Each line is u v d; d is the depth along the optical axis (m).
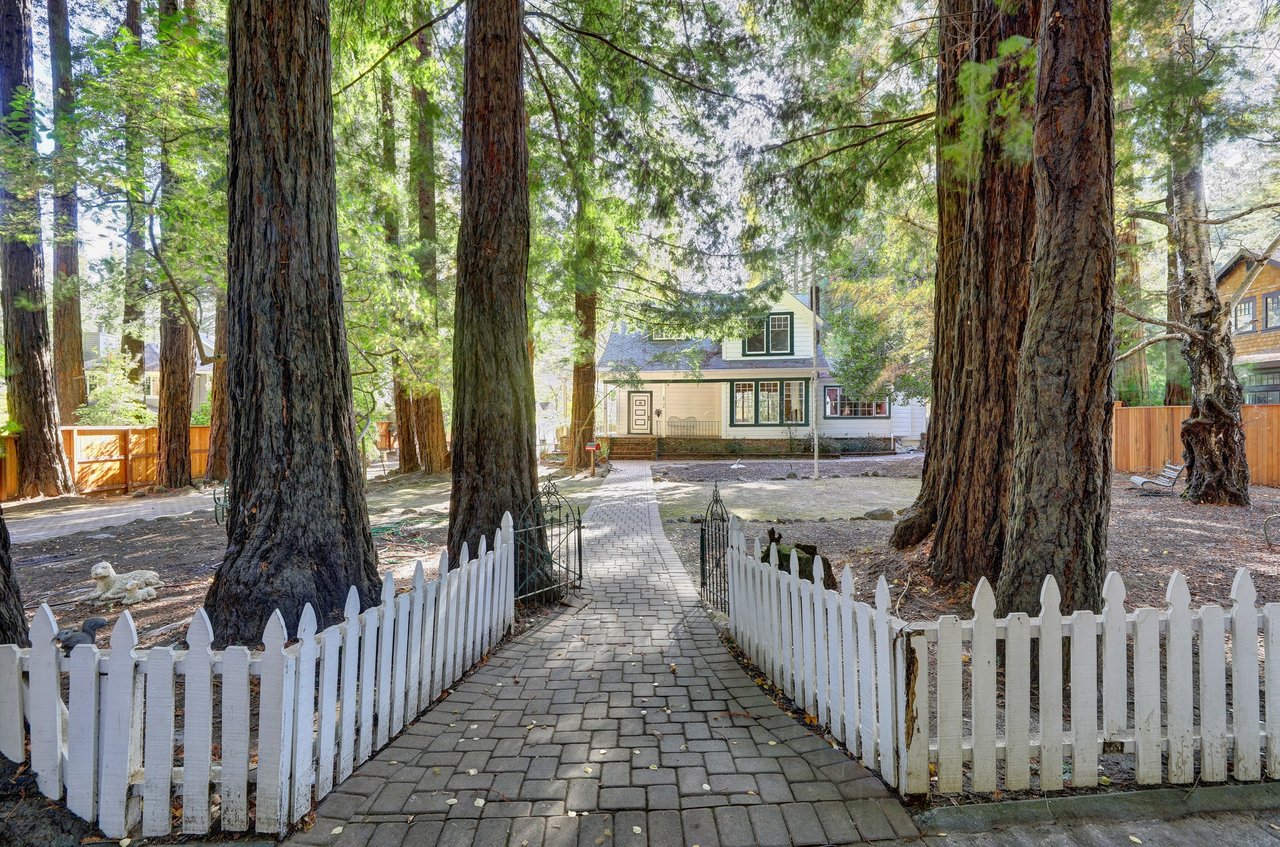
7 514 10.97
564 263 12.51
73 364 16.86
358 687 2.64
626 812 2.21
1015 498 3.32
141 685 2.18
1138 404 14.88
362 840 2.08
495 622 4.08
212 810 2.18
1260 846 2.02
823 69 7.04
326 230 3.95
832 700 2.71
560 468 18.98
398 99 10.91
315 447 3.84
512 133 5.20
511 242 5.19
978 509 4.63
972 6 5.36
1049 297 3.17
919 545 5.75
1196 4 6.05
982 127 4.46
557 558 6.30
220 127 7.32
